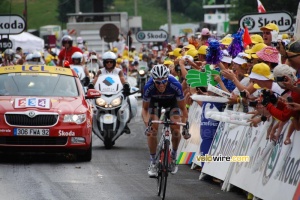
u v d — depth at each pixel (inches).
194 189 906.7
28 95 1180.5
